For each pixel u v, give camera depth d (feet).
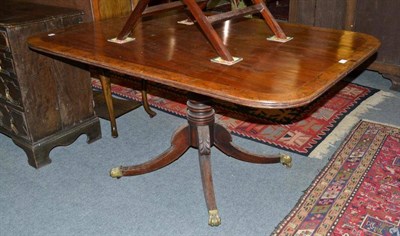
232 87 3.90
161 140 7.94
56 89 7.01
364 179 6.44
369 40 5.25
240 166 6.98
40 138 6.98
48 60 6.75
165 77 4.19
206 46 5.18
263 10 5.39
